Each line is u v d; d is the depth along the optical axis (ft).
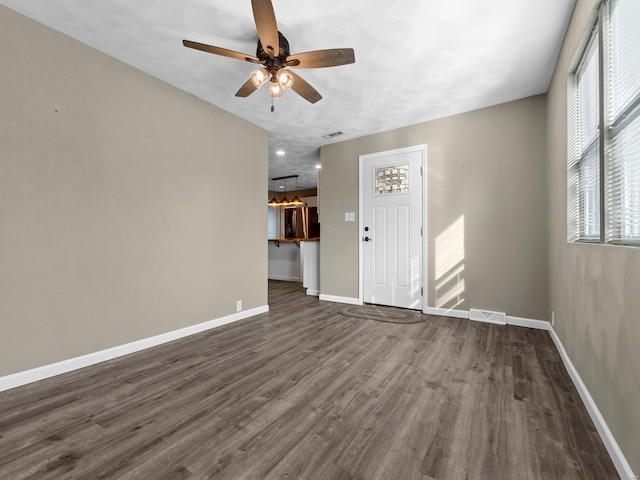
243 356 8.16
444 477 4.00
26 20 6.54
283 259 23.21
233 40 7.41
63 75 7.09
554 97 8.73
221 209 11.12
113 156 8.03
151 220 8.91
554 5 6.23
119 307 8.14
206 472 4.10
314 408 5.65
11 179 6.34
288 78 7.05
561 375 6.89
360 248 14.29
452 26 6.85
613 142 4.89
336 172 15.11
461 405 5.70
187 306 9.89
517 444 4.62
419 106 11.07
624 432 3.99
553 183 8.98
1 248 6.21
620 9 4.62
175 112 9.56
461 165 11.73
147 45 7.56
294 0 6.05
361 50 7.71
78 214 7.34
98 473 4.09
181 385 6.54
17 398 5.98
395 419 5.29
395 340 9.34
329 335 9.86
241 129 12.00
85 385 6.53
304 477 4.00
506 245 10.92
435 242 12.30
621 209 4.69
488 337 9.52
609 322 4.55
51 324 6.89
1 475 4.05
